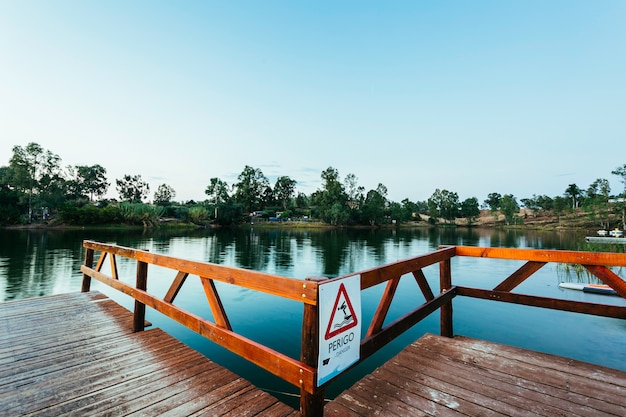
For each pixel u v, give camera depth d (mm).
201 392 2713
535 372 2830
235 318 9086
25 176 66688
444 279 3943
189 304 10648
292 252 28578
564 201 98625
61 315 5023
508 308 10148
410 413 2240
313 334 1859
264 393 2707
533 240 44656
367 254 27297
